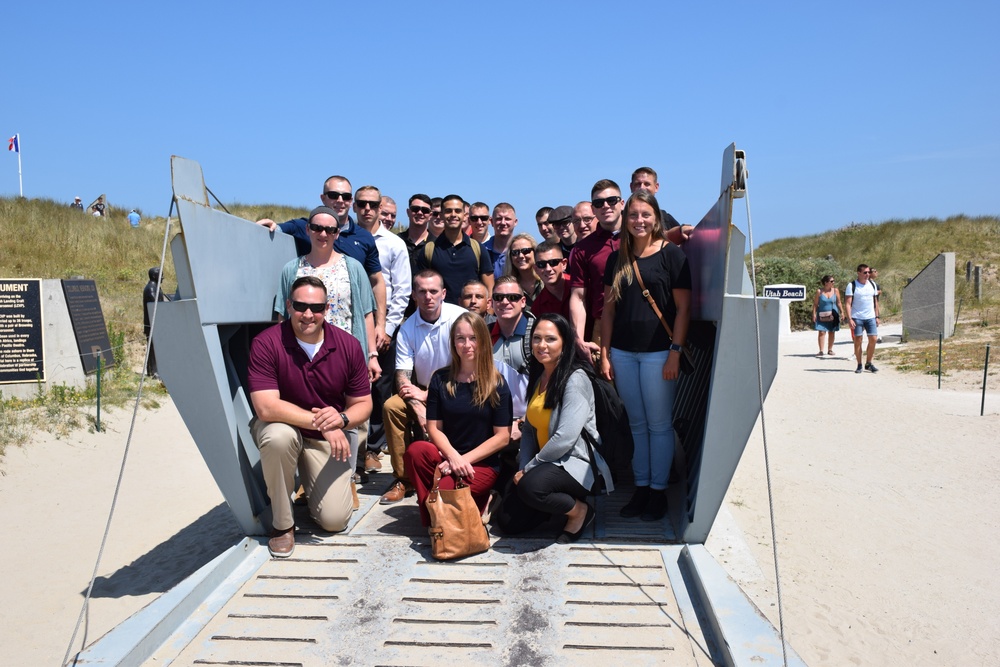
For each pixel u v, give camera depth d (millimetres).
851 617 4766
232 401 4297
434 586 3863
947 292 17828
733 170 3920
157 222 30281
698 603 3684
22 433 8250
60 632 4602
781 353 18000
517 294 5098
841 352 17641
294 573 4023
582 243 5418
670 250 4598
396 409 5156
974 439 9234
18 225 22031
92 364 10852
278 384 4383
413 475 4512
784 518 6605
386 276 6180
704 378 5348
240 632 3512
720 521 6133
